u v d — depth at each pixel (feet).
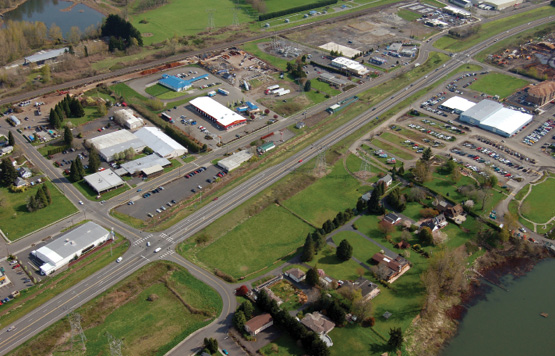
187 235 623.36
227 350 472.44
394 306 533.96
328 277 563.07
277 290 546.26
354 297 517.14
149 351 469.57
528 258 624.18
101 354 464.65
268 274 568.82
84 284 541.75
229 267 578.66
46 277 550.36
